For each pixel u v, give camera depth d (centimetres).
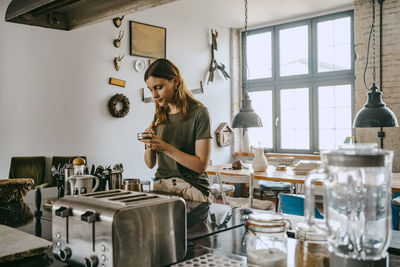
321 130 609
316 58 611
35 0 178
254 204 370
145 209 87
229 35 689
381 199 68
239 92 704
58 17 215
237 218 140
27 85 418
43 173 415
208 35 643
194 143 175
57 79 442
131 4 182
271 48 664
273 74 661
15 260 96
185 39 600
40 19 210
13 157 403
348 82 577
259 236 84
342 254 69
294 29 635
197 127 169
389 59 516
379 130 529
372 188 68
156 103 180
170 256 91
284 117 653
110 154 495
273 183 498
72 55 455
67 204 94
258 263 83
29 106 420
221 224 132
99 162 483
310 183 71
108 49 492
